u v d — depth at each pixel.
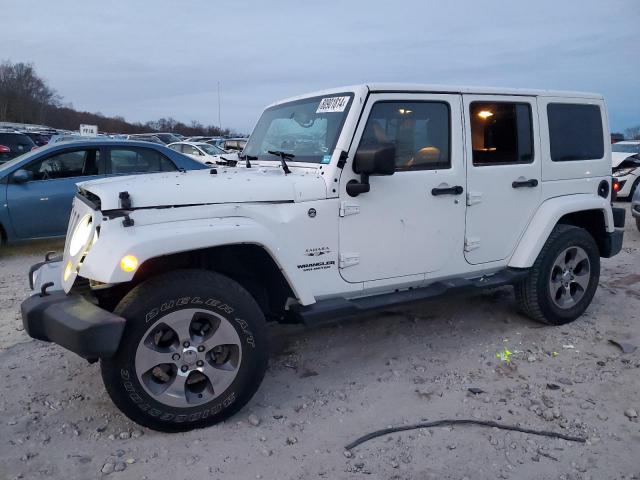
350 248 3.70
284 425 3.28
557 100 4.71
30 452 2.99
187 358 3.11
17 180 7.43
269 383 3.80
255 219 3.33
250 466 2.89
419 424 3.27
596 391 3.69
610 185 5.19
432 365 4.07
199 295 3.06
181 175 3.65
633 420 3.34
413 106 3.91
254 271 3.61
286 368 4.04
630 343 4.42
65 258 3.47
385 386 3.76
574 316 4.89
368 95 3.70
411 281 4.02
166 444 3.07
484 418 3.34
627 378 3.87
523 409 3.46
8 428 3.21
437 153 4.04
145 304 2.96
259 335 3.25
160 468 2.86
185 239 2.98
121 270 2.83
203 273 3.17
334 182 3.59
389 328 4.78
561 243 4.66
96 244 2.94
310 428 3.25
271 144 4.41
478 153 4.25
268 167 4.14
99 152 7.88
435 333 4.68
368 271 3.81
